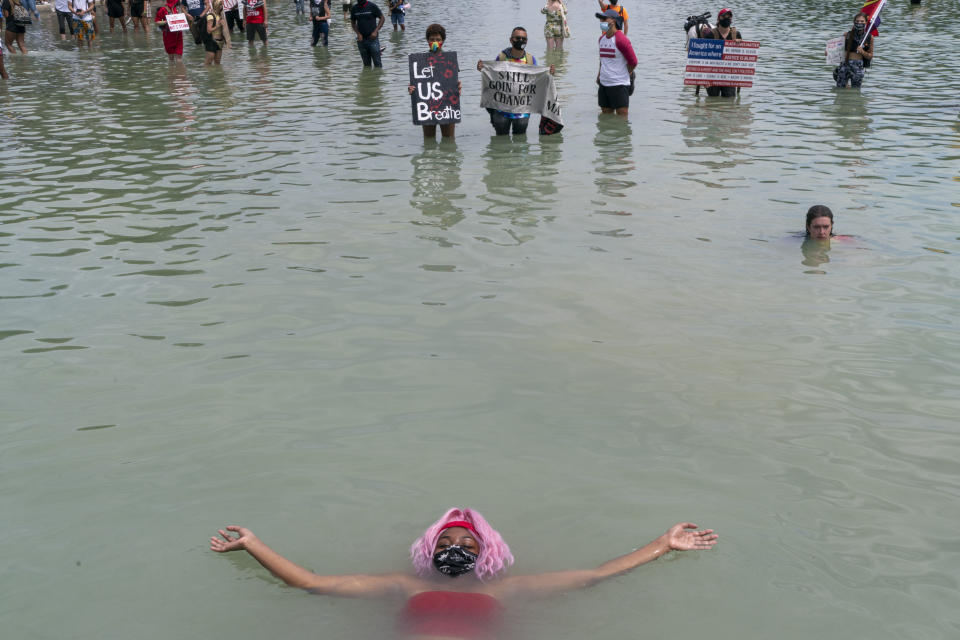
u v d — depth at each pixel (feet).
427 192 33.45
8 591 12.39
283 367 19.33
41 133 46.70
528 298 23.02
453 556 12.18
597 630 11.34
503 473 15.20
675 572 12.47
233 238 28.37
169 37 74.64
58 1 93.20
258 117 50.34
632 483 14.84
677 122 46.85
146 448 16.14
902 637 11.34
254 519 13.99
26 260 26.48
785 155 38.70
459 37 93.81
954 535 13.41
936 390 17.94
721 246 26.84
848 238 27.32
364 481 15.02
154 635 11.49
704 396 17.79
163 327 21.54
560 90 58.18
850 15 105.81
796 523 13.70
